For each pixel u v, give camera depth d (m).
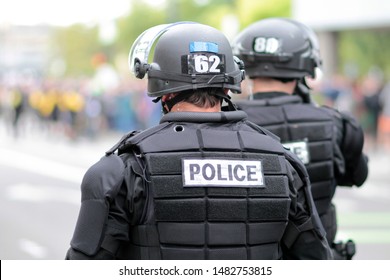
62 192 33.66
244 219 6.43
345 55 104.06
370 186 36.81
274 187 6.54
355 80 54.47
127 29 121.62
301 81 10.07
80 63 181.25
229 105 6.84
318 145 9.24
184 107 6.66
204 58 6.59
